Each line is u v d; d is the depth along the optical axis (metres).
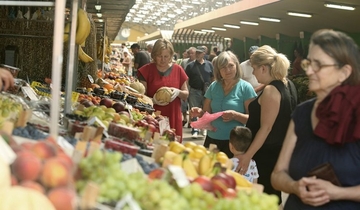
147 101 8.59
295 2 14.53
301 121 3.94
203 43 38.34
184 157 3.90
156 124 6.79
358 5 13.32
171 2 38.12
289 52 23.17
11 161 2.57
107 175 2.91
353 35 18.66
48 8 8.03
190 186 3.05
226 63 7.17
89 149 3.52
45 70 8.16
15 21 7.80
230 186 3.39
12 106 4.74
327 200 3.69
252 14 19.55
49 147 2.84
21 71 8.12
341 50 3.62
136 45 18.02
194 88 14.79
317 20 17.66
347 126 3.63
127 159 3.76
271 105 6.03
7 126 3.72
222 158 4.41
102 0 10.70
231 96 7.29
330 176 3.68
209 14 25.56
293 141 4.00
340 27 18.31
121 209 2.72
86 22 7.02
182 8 39.69
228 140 7.20
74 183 2.82
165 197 2.83
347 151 3.71
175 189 3.16
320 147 3.79
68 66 5.48
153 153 4.23
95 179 2.91
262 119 6.09
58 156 2.88
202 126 7.18
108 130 4.79
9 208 2.28
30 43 8.09
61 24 3.37
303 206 3.86
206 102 7.62
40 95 7.00
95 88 9.63
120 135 4.79
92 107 5.96
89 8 12.64
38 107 5.51
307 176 3.78
